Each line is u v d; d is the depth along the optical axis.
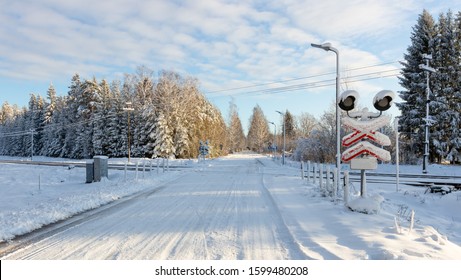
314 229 7.48
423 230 7.17
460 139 35.25
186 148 56.47
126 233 7.41
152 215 9.37
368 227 7.35
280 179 19.39
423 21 38.69
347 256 5.62
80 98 73.69
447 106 36.00
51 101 88.88
